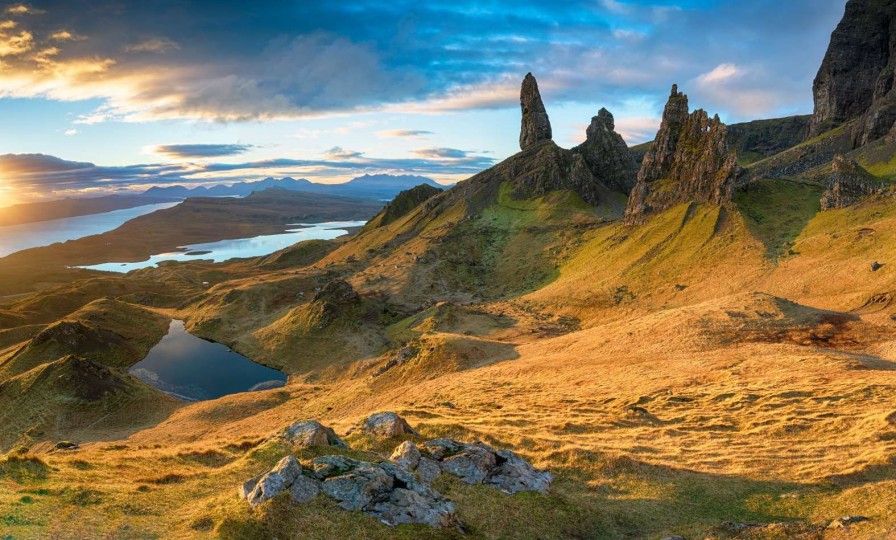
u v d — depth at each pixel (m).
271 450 34.06
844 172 165.62
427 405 71.50
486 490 31.08
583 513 30.19
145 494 27.80
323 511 24.98
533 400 64.69
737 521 28.88
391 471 29.02
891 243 124.75
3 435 95.50
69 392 105.19
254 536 22.94
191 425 95.94
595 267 195.25
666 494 32.62
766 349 74.88
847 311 101.25
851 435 38.66
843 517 25.83
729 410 49.84
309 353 155.38
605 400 60.12
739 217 174.25
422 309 190.75
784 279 131.00
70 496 25.81
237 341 175.38
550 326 147.38
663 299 148.50
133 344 169.12
